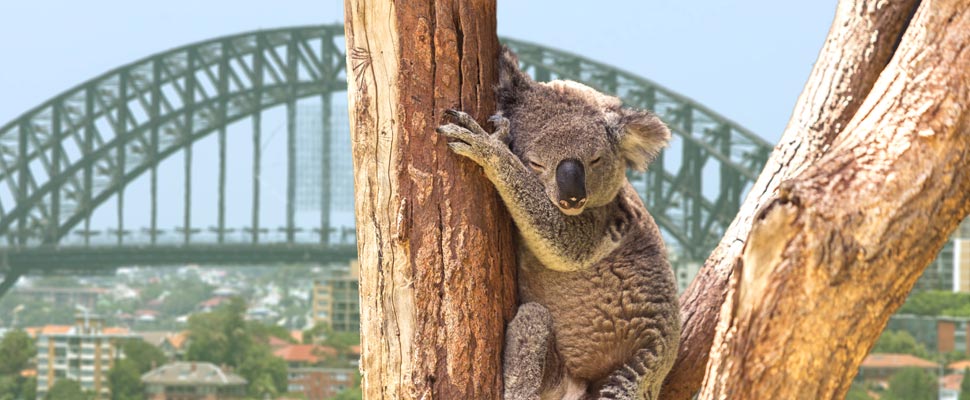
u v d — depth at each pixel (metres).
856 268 4.39
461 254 5.51
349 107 5.64
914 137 4.52
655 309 6.47
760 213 4.49
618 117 6.38
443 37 5.59
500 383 5.71
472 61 5.73
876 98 4.79
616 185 6.34
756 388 4.50
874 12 7.82
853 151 4.60
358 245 5.62
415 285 5.45
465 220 5.54
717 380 4.64
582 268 6.25
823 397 4.52
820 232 4.39
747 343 4.51
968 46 4.65
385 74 5.47
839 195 4.44
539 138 6.04
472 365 5.52
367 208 5.53
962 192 4.54
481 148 5.52
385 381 5.50
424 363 5.44
